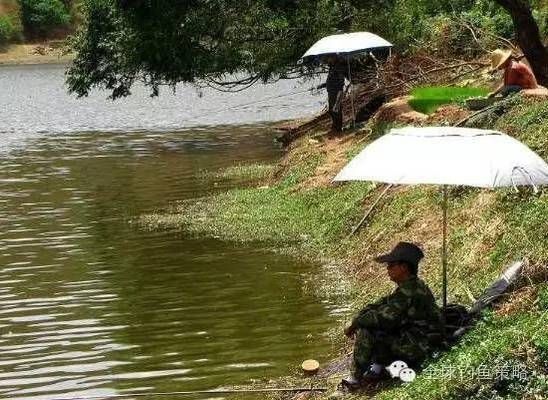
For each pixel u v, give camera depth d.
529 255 9.41
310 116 35.41
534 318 8.09
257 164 23.97
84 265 14.28
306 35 26.44
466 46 24.02
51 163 26.22
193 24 26.44
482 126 14.42
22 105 47.94
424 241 12.24
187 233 16.25
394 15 25.09
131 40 27.00
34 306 12.17
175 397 8.95
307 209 16.97
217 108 42.12
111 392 9.15
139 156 27.11
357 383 8.21
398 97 21.92
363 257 13.33
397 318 8.02
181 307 11.88
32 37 87.44
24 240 16.20
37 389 9.31
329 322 10.95
